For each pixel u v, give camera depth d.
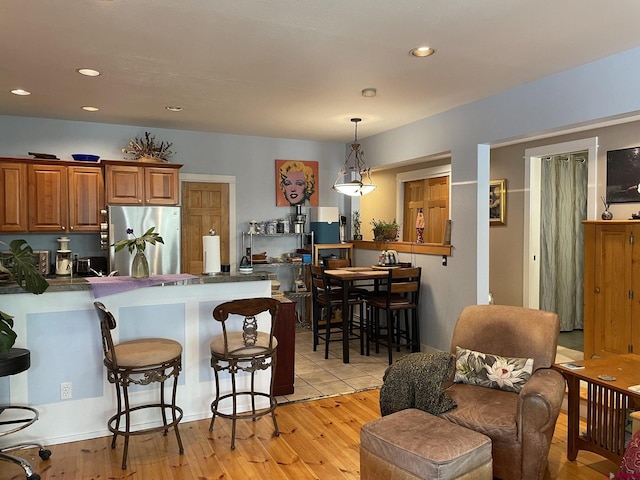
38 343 3.05
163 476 2.69
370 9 2.57
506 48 3.13
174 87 4.00
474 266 4.49
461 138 4.60
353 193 5.52
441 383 2.62
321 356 5.16
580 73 3.48
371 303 5.11
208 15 2.64
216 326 3.53
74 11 2.59
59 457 2.91
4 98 4.34
